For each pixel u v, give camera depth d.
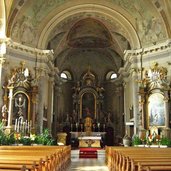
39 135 18.50
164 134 18.12
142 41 21.02
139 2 20.41
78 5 21.42
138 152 7.85
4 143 13.83
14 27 19.45
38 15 21.05
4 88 18.19
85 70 31.88
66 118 29.02
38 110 20.20
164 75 18.95
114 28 23.61
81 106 29.67
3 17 18.19
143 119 19.38
